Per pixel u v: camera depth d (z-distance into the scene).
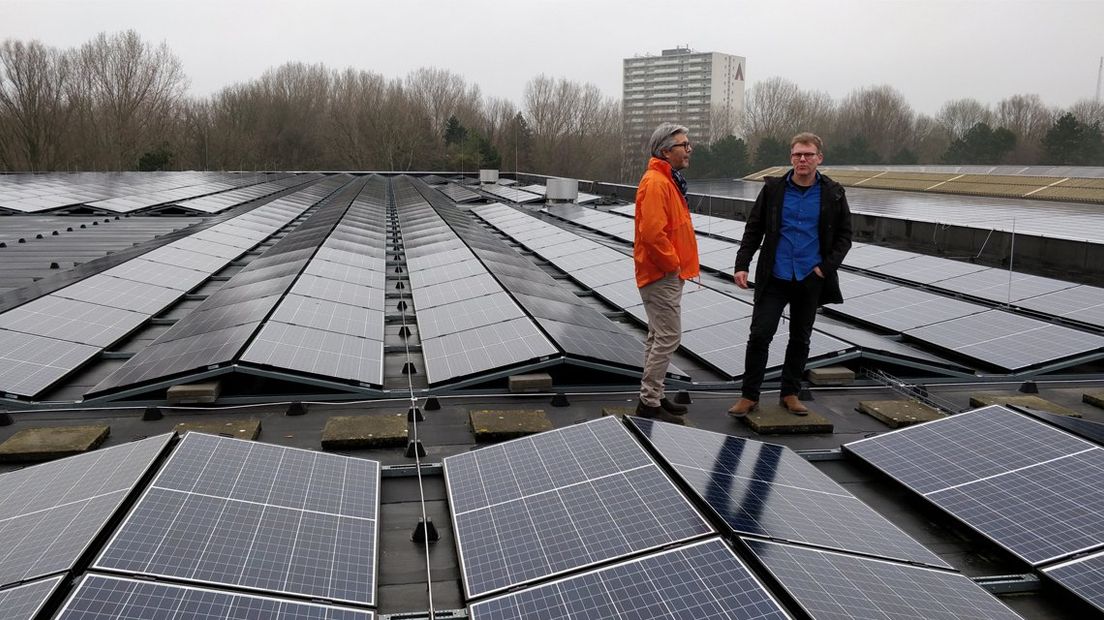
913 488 5.87
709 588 4.07
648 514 4.86
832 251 7.62
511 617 4.00
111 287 13.79
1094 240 19.41
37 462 6.75
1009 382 9.91
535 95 116.94
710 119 156.50
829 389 9.36
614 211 38.81
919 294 14.04
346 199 42.66
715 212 37.81
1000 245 21.53
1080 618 4.43
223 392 8.63
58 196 36.16
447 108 118.50
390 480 6.33
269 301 11.38
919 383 9.80
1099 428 6.33
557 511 5.05
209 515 4.74
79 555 4.16
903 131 118.31
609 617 3.91
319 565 4.48
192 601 3.86
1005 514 5.28
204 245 20.19
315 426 7.83
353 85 115.38
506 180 75.38
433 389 8.79
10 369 8.99
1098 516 5.05
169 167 83.94
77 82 87.12
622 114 125.31
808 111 121.25
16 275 17.75
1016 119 111.25
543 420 7.65
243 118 104.50
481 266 15.86
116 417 8.09
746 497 5.18
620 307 14.16
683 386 9.32
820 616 3.83
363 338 10.47
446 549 5.25
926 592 4.25
